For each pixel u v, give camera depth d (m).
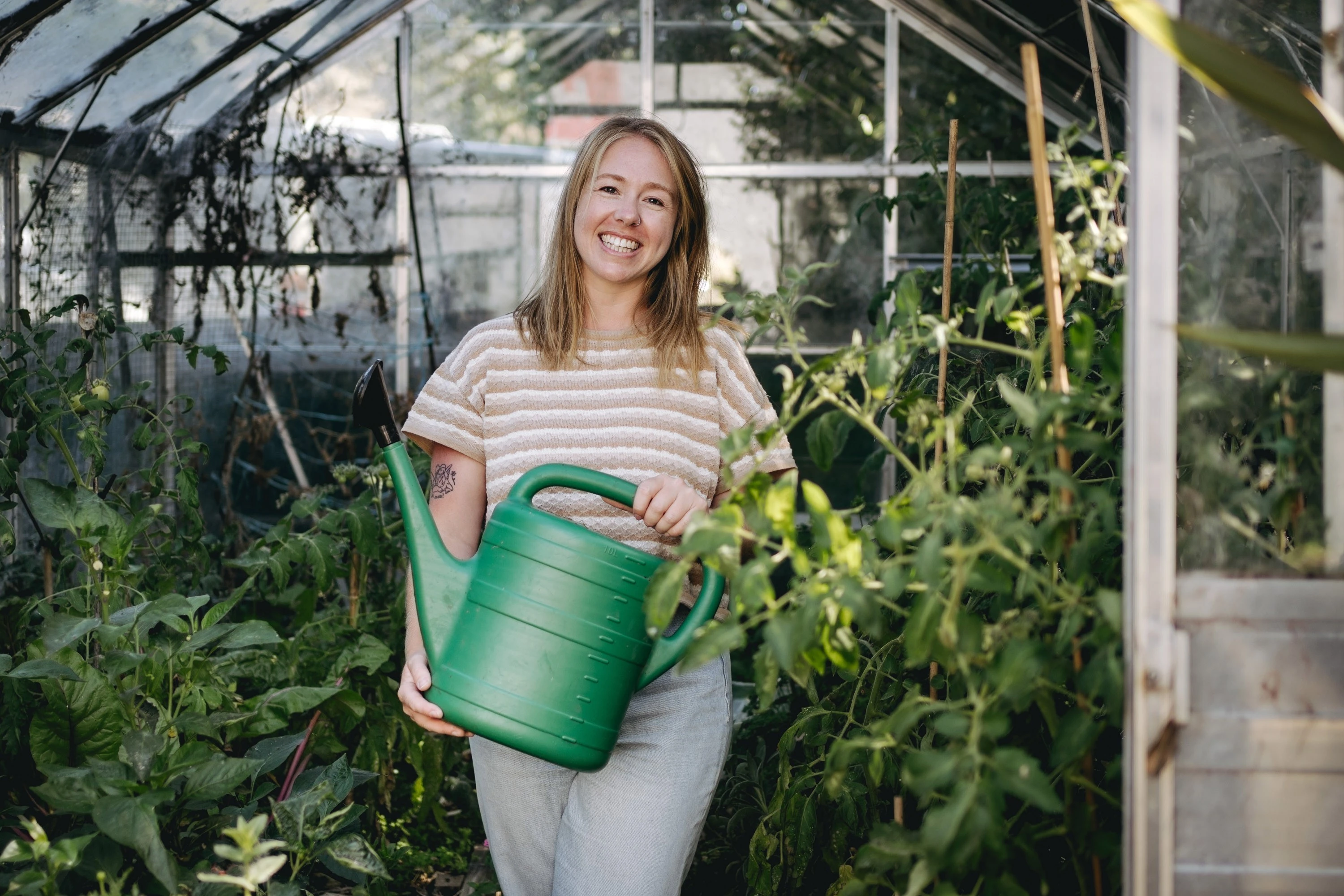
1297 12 1.20
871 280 4.04
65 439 3.24
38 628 2.12
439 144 4.06
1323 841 0.97
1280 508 1.05
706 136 4.06
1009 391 1.05
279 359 4.06
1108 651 1.03
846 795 1.62
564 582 1.26
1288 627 0.98
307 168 3.99
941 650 1.06
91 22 2.91
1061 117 3.90
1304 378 1.08
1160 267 0.95
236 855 1.21
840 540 1.08
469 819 2.69
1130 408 0.96
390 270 4.07
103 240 3.61
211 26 3.29
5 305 3.14
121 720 1.63
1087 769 1.19
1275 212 1.10
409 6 3.98
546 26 4.04
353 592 2.63
